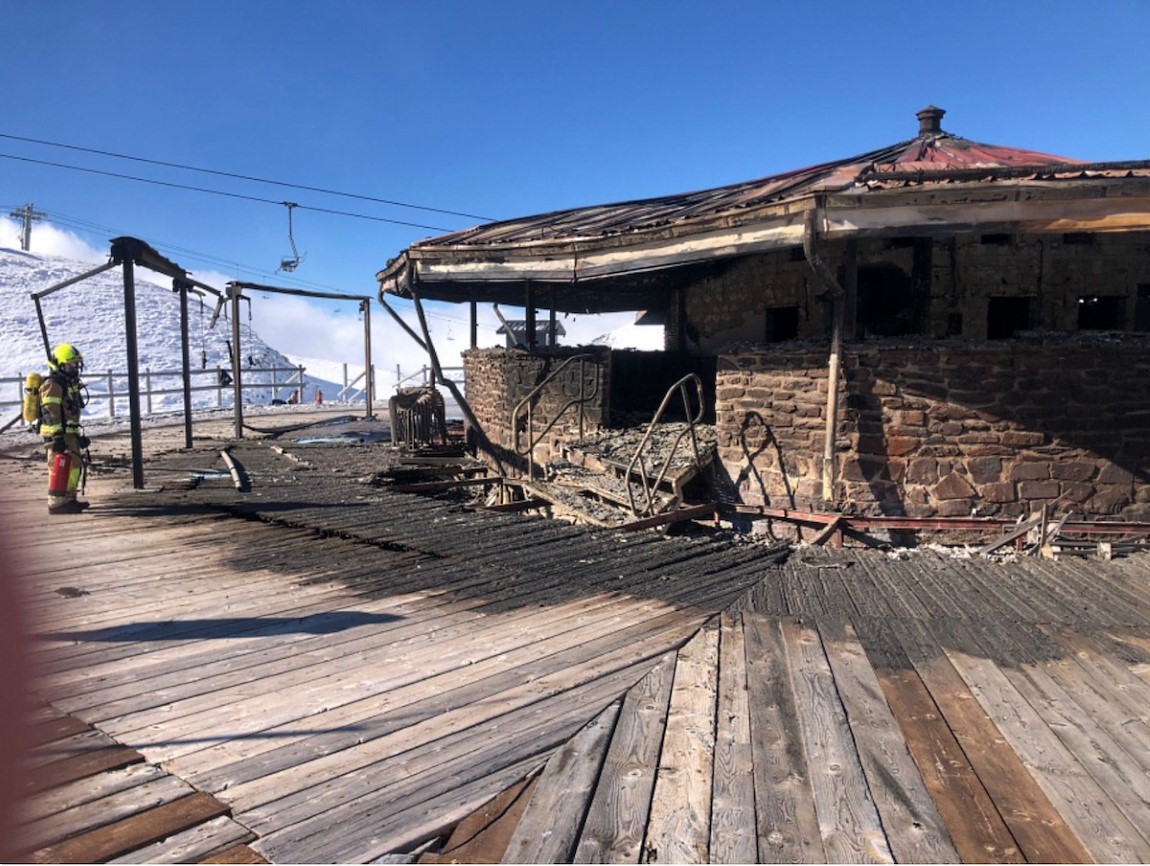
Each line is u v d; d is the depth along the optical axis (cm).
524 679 380
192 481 981
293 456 1264
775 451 897
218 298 1394
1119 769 304
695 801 278
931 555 658
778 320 1179
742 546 674
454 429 1777
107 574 561
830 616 484
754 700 362
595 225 1090
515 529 715
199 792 276
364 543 670
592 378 1154
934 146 1098
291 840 249
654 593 527
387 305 1302
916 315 930
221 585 536
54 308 6694
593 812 269
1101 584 559
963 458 809
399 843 248
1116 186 679
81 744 309
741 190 1142
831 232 724
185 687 366
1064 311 975
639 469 931
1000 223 703
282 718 335
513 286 1485
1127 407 806
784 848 252
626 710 349
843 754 313
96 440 1535
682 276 1366
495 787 282
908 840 257
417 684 373
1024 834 261
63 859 236
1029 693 374
